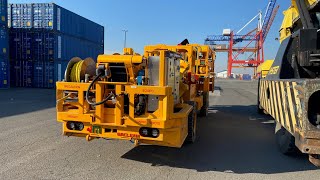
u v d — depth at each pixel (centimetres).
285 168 491
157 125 449
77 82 498
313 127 379
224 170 478
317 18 596
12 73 2175
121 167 478
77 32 2355
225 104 1529
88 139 489
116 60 476
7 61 1989
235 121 962
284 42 631
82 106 481
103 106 476
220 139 696
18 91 1845
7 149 557
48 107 1147
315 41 542
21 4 2112
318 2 550
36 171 446
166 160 523
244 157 552
